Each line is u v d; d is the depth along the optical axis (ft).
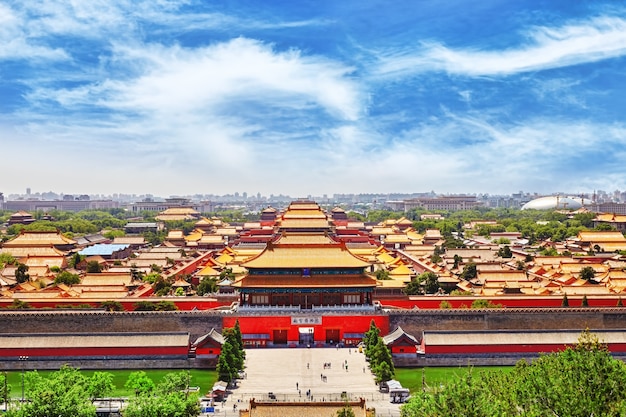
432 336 450.71
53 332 482.28
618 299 583.58
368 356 434.71
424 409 253.44
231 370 387.14
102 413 331.98
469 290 652.48
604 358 240.53
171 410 286.25
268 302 516.73
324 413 265.75
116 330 487.61
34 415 281.33
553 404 229.25
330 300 518.78
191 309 556.51
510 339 451.12
